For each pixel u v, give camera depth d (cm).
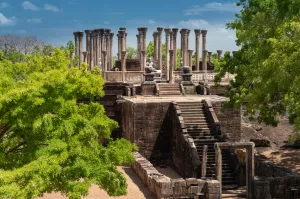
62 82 1605
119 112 4188
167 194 2347
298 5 2323
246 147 2484
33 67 1895
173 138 3525
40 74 1659
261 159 2969
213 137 3344
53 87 1573
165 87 4528
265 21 2588
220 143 2478
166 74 5694
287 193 2461
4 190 1282
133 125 3559
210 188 2334
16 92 1455
